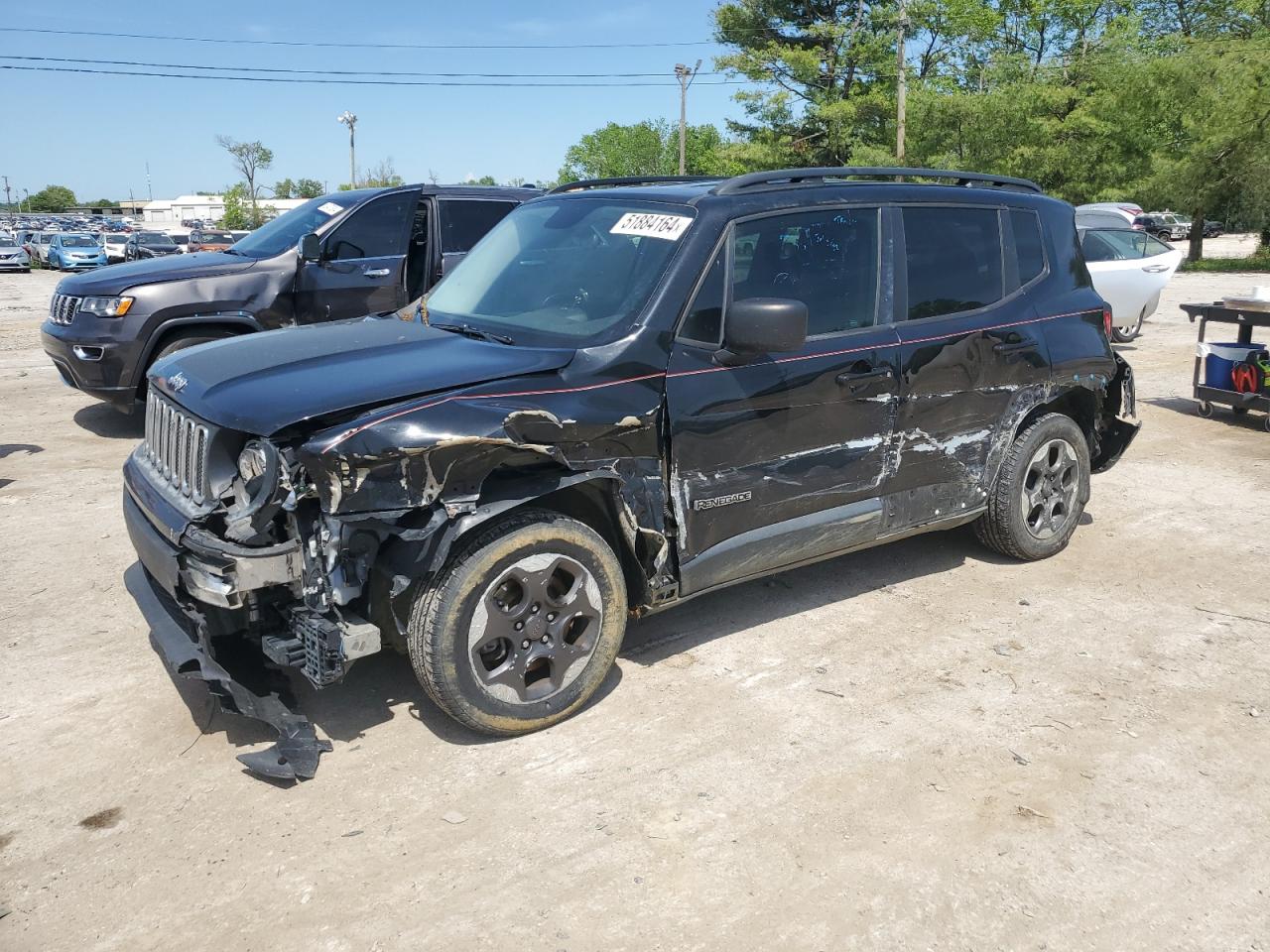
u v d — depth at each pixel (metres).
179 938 2.63
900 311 4.48
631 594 3.90
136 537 3.61
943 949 2.60
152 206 133.25
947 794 3.27
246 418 3.15
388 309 8.66
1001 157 36.12
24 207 161.88
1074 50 38.59
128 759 3.48
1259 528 6.00
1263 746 3.58
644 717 3.75
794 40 42.72
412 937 2.63
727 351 3.86
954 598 4.91
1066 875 2.89
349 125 57.47
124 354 7.74
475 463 3.22
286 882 2.85
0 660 4.21
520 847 3.00
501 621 3.43
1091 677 4.10
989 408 4.85
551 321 3.91
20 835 3.06
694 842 3.02
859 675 4.11
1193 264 34.06
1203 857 2.97
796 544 4.23
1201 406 9.14
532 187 9.54
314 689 3.93
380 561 3.26
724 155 41.75
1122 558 5.48
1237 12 36.19
